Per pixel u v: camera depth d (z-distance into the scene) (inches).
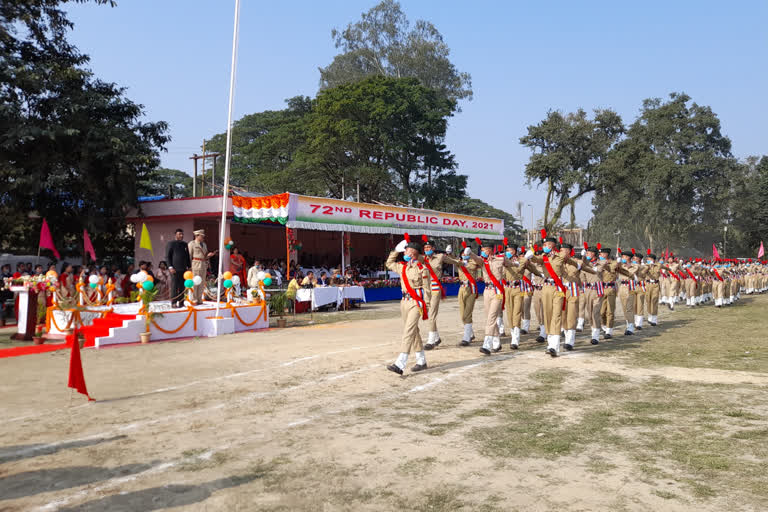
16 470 169.8
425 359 344.2
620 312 758.5
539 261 390.0
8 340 496.4
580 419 223.6
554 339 379.2
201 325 520.7
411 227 1064.2
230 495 148.5
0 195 756.6
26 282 524.7
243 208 833.5
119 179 815.1
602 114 2317.9
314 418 227.1
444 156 2036.2
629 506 138.7
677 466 167.8
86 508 141.3
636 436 199.6
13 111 717.9
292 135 2009.1
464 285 433.4
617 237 2497.5
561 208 2347.4
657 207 2193.7
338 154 1829.5
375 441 194.9
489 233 1310.3
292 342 463.8
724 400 255.1
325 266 1174.3
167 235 896.3
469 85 2287.2
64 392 280.2
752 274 1235.2
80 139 789.9
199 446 191.3
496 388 284.5
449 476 161.0
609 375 316.8
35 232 883.4
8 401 261.1
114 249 1003.3
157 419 227.6
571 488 151.0
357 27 2229.3
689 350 409.4
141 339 468.4
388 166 1985.7
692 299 850.8
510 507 138.9
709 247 2583.7
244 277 820.0
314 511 138.0
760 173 2439.7
